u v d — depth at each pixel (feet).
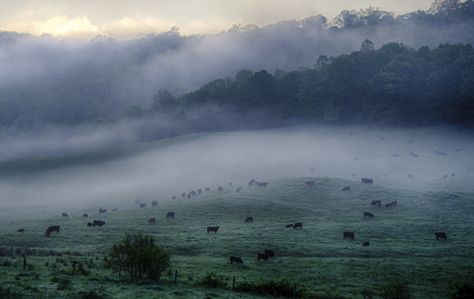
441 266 167.12
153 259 139.13
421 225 241.76
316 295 131.34
